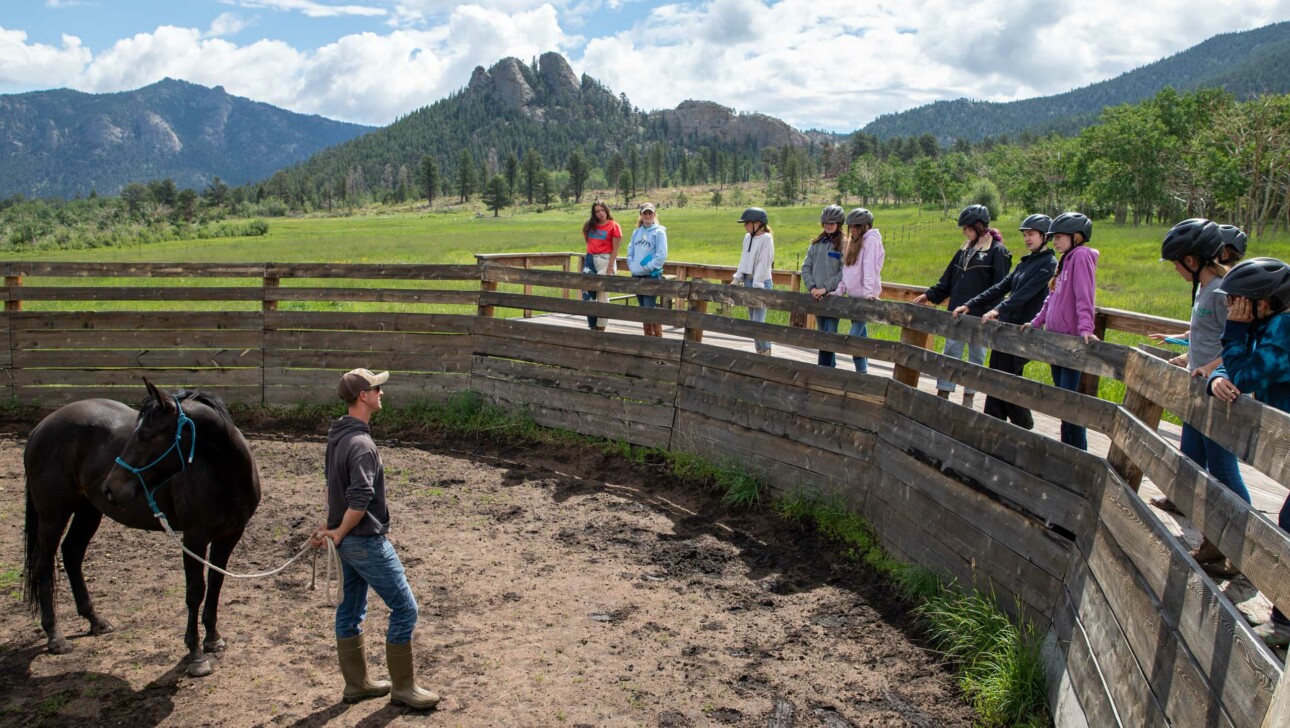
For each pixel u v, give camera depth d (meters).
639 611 5.38
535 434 9.09
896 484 6.12
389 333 9.96
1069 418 4.51
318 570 5.91
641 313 8.52
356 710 4.19
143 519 4.64
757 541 6.57
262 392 10.11
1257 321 3.34
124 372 10.07
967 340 5.58
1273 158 52.44
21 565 5.91
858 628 5.16
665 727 4.10
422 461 8.50
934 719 4.19
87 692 4.32
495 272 9.67
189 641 4.50
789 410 7.21
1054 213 83.31
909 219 93.38
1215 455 3.93
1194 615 2.79
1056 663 4.18
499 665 4.66
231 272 10.17
